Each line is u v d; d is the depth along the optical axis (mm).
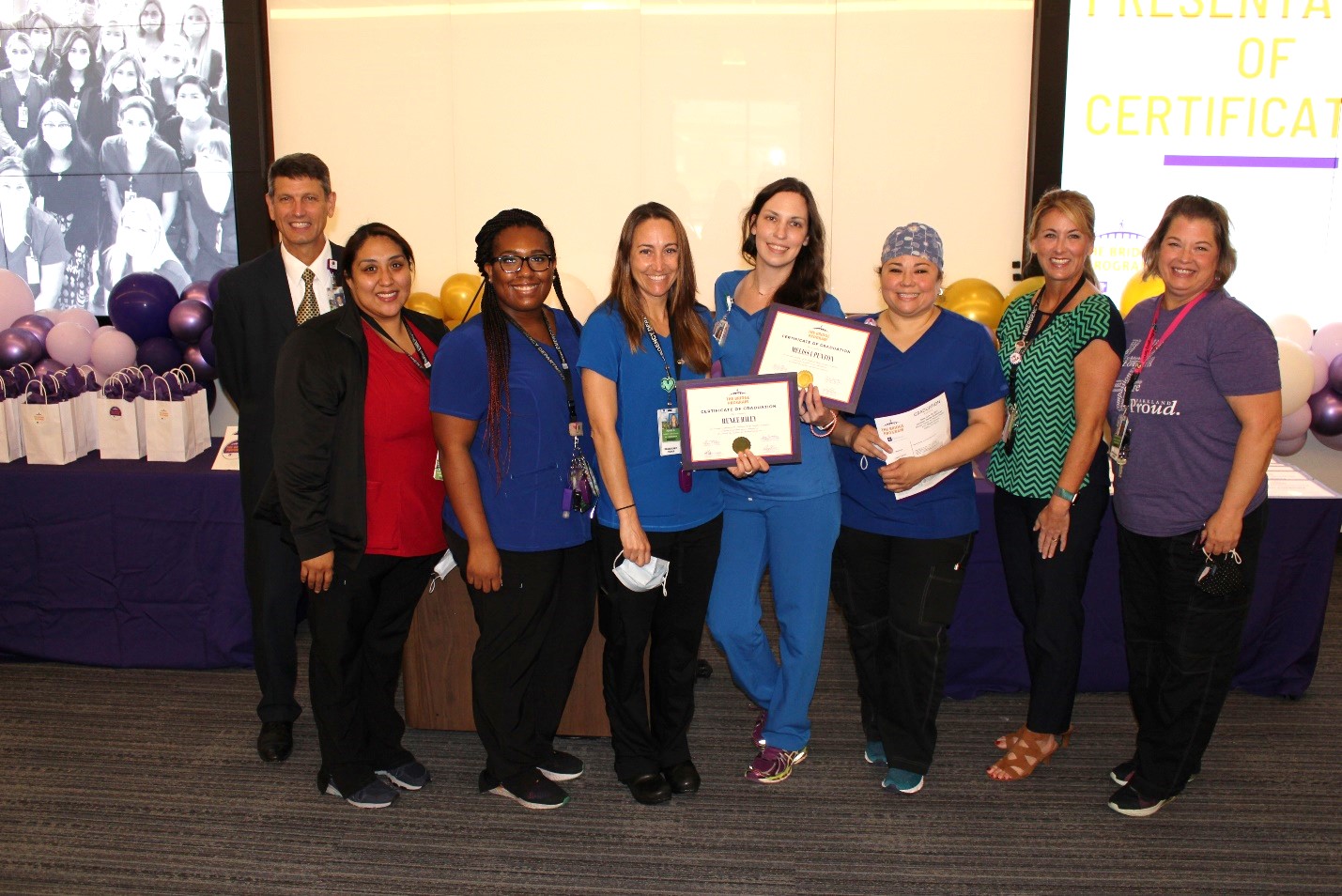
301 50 4582
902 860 2271
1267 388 2139
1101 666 3098
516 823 2430
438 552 2387
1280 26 4293
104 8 4531
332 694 2369
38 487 3260
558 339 2301
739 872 2230
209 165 4625
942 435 2311
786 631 2484
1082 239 2326
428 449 2326
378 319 2293
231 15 4469
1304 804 2508
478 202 4672
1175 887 2174
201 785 2604
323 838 2365
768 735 2609
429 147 4637
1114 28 4316
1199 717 2348
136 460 3395
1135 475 2336
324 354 2195
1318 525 2996
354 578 2268
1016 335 2488
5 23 4578
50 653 3344
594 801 2525
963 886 2180
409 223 4707
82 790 2580
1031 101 4379
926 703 2471
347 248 2240
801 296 2334
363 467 2238
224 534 3236
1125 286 4156
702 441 2199
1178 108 4367
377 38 4559
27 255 4770
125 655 3328
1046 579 2479
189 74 4555
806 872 2230
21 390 3486
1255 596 3039
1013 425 2463
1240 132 4379
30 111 4648
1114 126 4387
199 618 3291
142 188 4672
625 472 2205
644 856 2293
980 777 2645
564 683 2480
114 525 3258
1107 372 2299
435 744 2834
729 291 2443
